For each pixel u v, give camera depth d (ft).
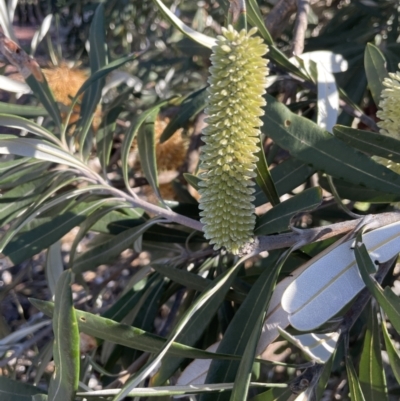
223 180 0.74
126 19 2.63
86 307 1.85
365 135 0.84
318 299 0.78
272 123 0.90
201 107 1.28
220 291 0.89
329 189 1.14
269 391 0.83
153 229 1.27
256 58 0.68
